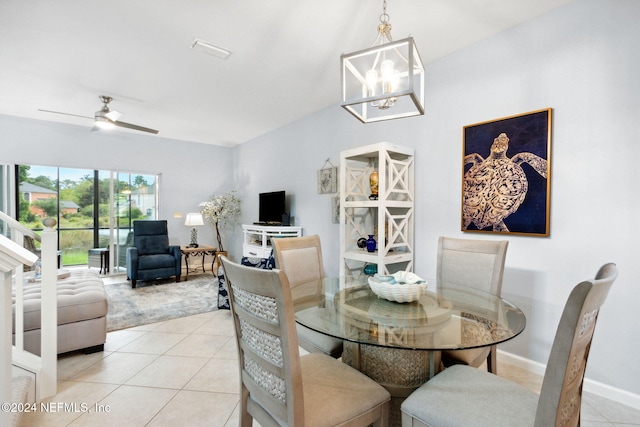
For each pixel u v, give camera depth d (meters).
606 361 1.94
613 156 1.90
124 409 1.84
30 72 3.08
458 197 2.69
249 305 1.15
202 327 3.12
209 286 4.73
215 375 2.23
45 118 4.68
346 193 3.23
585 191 2.01
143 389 2.05
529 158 2.24
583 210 2.02
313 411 1.12
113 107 4.10
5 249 1.06
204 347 2.67
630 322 1.85
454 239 2.21
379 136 3.40
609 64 1.92
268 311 1.06
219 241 6.14
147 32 2.40
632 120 1.84
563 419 0.98
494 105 2.45
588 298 0.86
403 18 2.23
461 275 2.12
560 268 2.13
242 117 4.56
